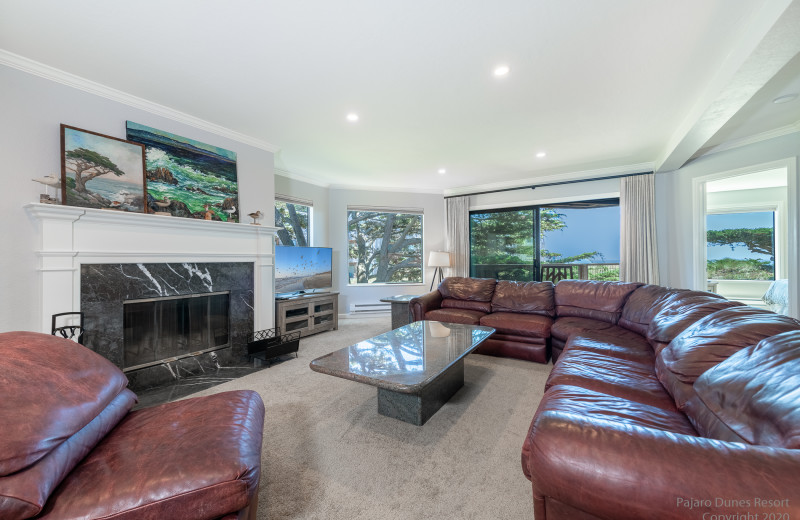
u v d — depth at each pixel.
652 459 0.73
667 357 1.58
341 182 5.51
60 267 2.18
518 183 5.38
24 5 1.63
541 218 5.42
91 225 2.32
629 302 2.98
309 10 1.68
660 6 1.64
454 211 5.98
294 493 1.43
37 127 2.17
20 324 2.10
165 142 2.80
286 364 3.21
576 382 1.67
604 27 1.80
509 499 1.39
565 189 5.04
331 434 1.91
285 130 3.25
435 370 1.88
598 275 5.07
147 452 1.06
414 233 6.11
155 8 1.66
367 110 2.82
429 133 3.32
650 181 4.30
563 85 2.40
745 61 1.83
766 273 5.88
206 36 1.88
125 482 0.93
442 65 2.16
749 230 6.00
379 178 5.26
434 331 2.87
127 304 2.53
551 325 3.27
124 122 2.57
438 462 1.64
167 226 2.73
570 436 0.83
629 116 2.92
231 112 2.86
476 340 2.55
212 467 0.98
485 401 2.32
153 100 2.65
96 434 1.12
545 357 3.16
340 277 5.64
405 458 1.67
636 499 0.71
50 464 0.90
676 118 2.97
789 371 0.91
